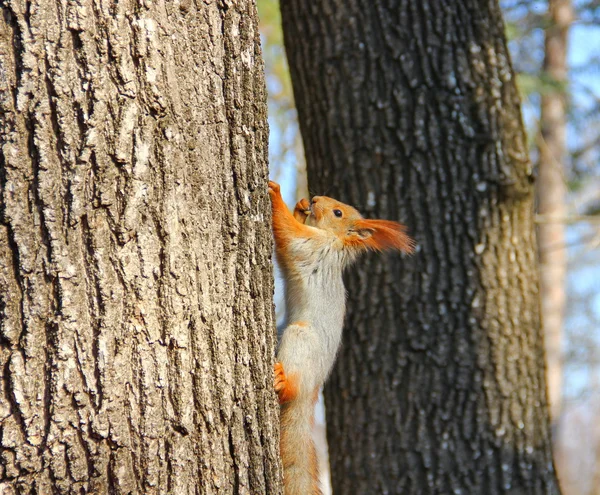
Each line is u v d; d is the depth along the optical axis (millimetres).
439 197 6445
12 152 2982
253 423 3596
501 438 6219
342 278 6352
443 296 6363
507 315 6402
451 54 6547
